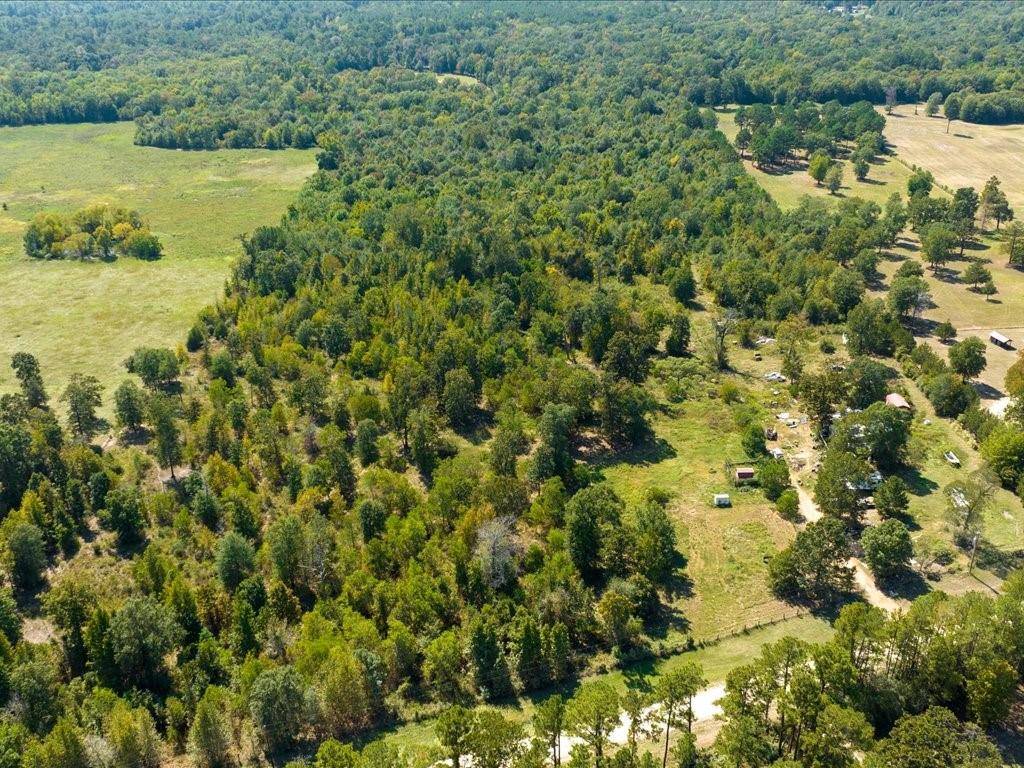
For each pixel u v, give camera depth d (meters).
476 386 156.00
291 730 86.19
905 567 106.69
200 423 138.12
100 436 143.88
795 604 103.06
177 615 99.56
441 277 192.38
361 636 93.69
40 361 170.25
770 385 157.50
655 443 141.00
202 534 117.62
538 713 80.00
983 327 174.75
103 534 120.44
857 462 117.56
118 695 92.50
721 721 84.44
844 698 81.44
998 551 109.06
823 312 180.62
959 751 72.38
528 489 127.00
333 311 176.75
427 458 133.38
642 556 105.81
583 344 170.00
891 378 155.00
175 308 195.25
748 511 121.81
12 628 101.12
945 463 129.38
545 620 99.38
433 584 103.00
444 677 92.50
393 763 75.00
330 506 122.88
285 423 143.62
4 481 123.62
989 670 80.38
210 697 85.38
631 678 92.38
